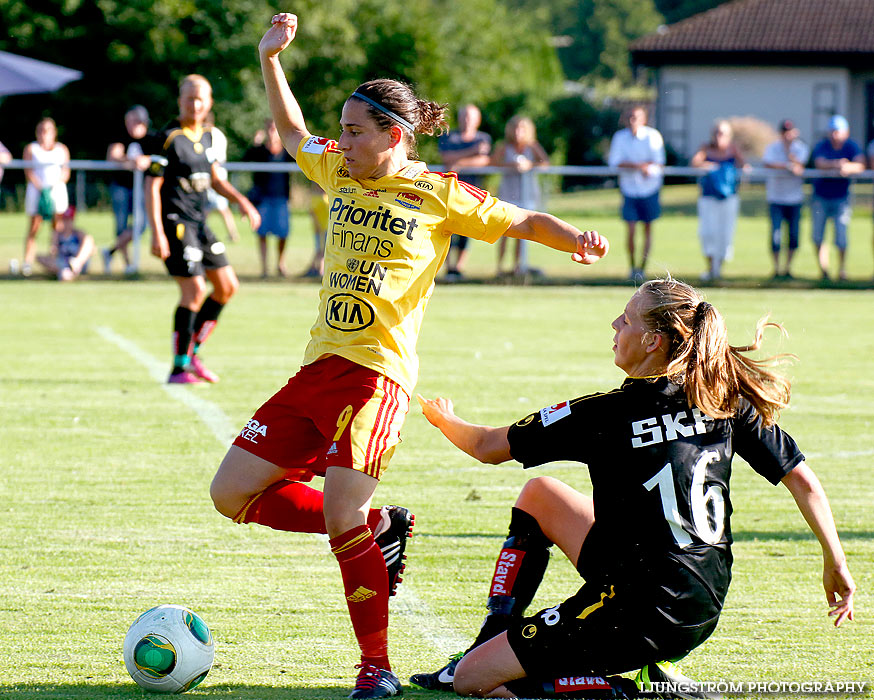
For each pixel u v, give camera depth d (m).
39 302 39.59
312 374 10.77
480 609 12.55
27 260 46.19
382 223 10.70
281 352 30.31
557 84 147.75
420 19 123.38
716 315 9.81
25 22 103.62
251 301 40.41
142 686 10.08
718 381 9.68
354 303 10.60
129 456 19.14
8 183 82.56
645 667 9.78
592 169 44.81
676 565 9.38
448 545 14.75
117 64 106.00
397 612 12.45
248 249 59.09
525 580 10.58
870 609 12.47
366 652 10.16
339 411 10.44
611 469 9.66
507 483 17.86
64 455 19.14
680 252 59.00
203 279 25.36
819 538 10.06
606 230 72.50
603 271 49.34
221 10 106.62
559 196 65.94
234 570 13.73
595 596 9.51
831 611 10.27
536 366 28.39
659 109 134.12
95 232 65.62
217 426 21.42
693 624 9.45
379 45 116.69
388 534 10.95
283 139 12.12
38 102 105.62
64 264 45.31
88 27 105.12
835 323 36.03
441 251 10.95
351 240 10.77
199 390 24.94
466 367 28.14
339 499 10.16
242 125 106.69
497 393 24.72
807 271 50.25
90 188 62.81
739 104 132.12
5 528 15.17
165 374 26.92
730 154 45.22
